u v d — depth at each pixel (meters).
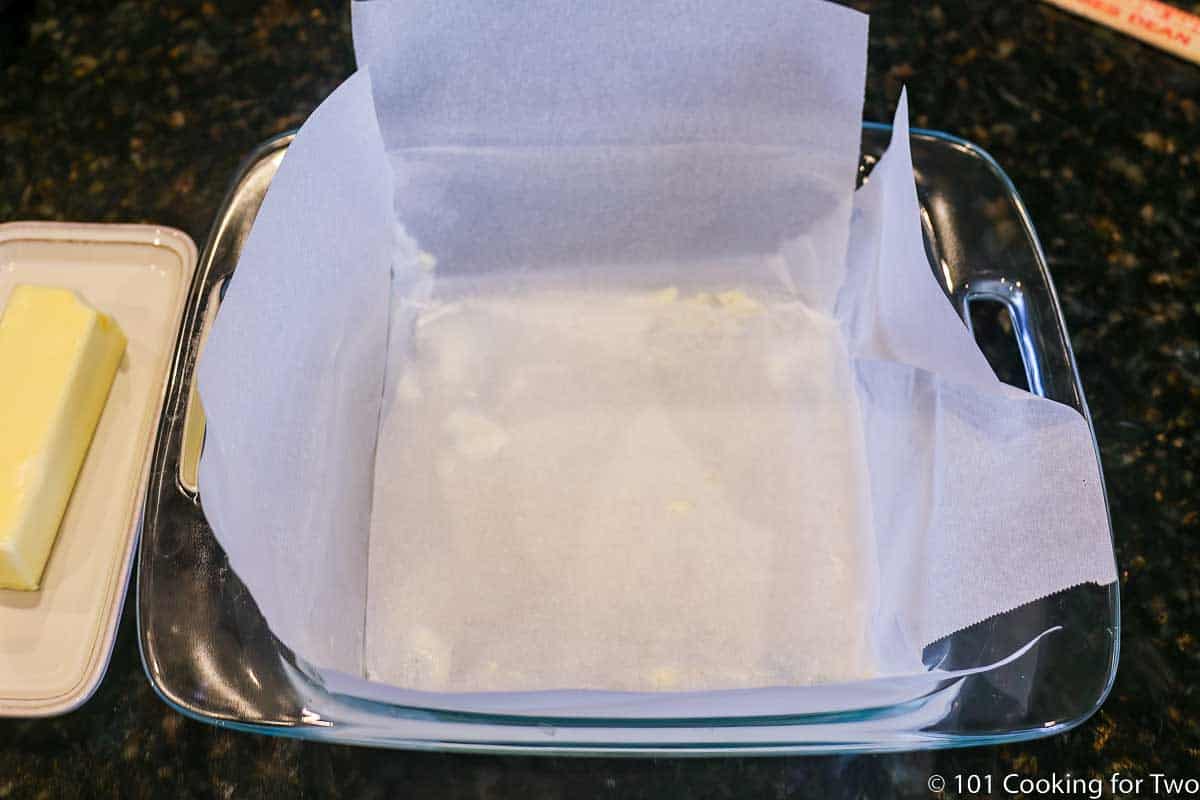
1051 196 0.52
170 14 0.57
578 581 0.42
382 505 0.44
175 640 0.38
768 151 0.45
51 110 0.54
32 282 0.49
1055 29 0.57
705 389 0.46
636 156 0.45
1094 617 0.39
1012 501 0.40
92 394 0.45
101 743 0.41
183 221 0.52
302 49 0.56
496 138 0.44
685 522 0.43
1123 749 0.41
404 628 0.41
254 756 0.41
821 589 0.42
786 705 0.35
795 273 0.48
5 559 0.41
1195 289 0.50
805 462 0.45
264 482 0.36
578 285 0.48
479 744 0.37
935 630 0.39
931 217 0.46
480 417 0.46
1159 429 0.47
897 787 0.40
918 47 0.56
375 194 0.43
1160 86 0.55
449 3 0.40
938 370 0.41
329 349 0.42
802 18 0.41
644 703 0.34
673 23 0.41
